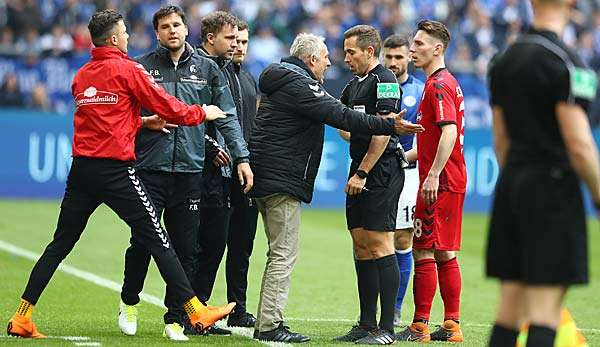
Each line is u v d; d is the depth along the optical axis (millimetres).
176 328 25141
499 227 17734
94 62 24250
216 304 32562
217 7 72562
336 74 70750
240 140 25594
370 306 25812
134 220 24297
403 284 30016
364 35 25500
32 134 64375
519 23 76562
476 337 27297
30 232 48406
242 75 29516
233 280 28625
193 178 25984
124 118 24109
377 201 25312
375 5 74375
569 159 17156
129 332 25906
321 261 42812
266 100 25469
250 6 72875
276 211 25281
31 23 69312
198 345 24188
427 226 25969
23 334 24625
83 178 24234
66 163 64625
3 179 64062
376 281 25812
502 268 17719
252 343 24750
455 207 26109
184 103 25016
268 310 25219
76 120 24344
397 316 29969
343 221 58250
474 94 68875
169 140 25469
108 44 24266
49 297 32062
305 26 72750
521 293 17875
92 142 24062
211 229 27719
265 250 45000
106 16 24219
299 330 27719
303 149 25203
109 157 24000
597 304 34562
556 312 17203
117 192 24156
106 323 27938
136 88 23969
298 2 73250
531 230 17094
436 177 25438
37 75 66625
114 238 47312
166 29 25719
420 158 26375
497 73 17656
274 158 25094
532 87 17078
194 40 70312
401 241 29969
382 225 25344
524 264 17188
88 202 24672
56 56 66938
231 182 28375
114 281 35906
